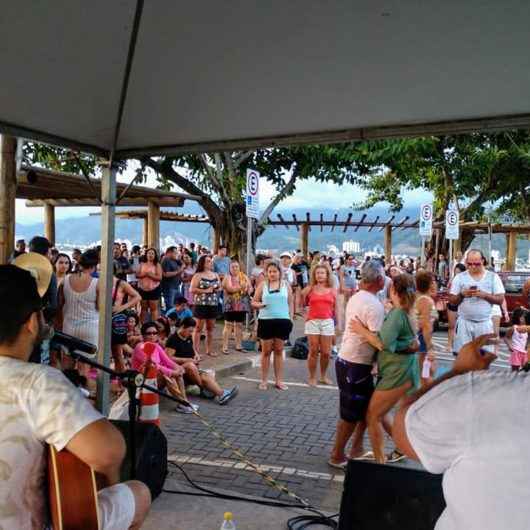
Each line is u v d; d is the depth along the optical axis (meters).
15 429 1.60
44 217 14.60
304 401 7.25
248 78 3.43
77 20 2.67
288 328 7.81
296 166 15.69
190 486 4.39
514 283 14.06
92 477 1.67
